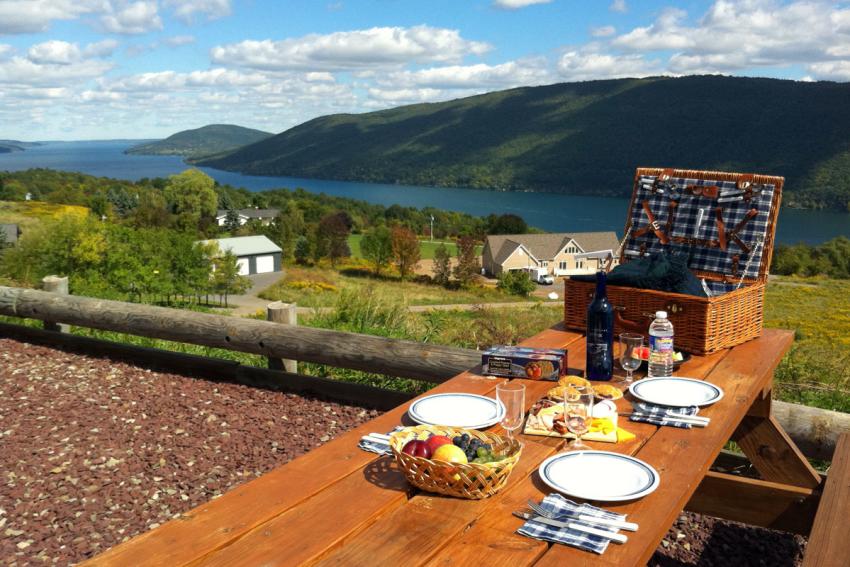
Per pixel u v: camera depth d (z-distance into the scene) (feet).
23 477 12.32
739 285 10.71
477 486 5.37
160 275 57.36
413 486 5.73
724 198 11.15
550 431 6.97
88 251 56.34
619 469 5.87
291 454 13.41
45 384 17.84
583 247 239.09
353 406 16.28
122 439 14.14
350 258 226.99
